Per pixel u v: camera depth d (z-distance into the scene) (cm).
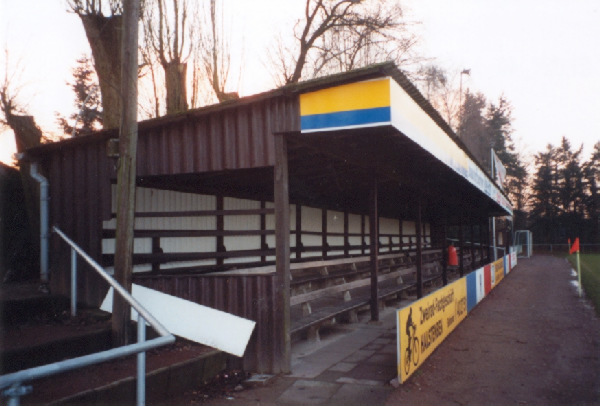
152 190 796
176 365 547
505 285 1873
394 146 800
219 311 650
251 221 1048
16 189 1018
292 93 636
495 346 815
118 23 1029
